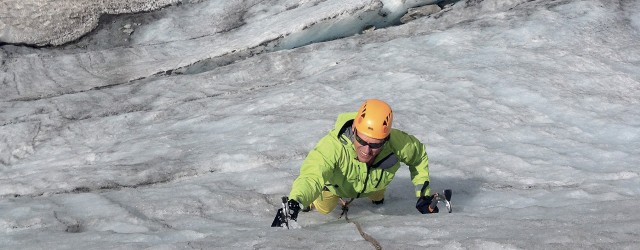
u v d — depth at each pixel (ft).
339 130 16.21
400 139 17.13
